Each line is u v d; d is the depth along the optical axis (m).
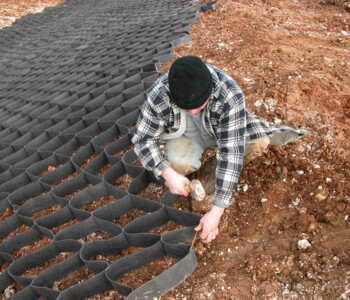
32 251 2.84
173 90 1.68
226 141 1.97
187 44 4.89
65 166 3.45
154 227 2.64
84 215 2.86
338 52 4.03
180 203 2.75
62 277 2.51
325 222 2.25
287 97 3.22
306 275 1.99
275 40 4.50
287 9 6.22
